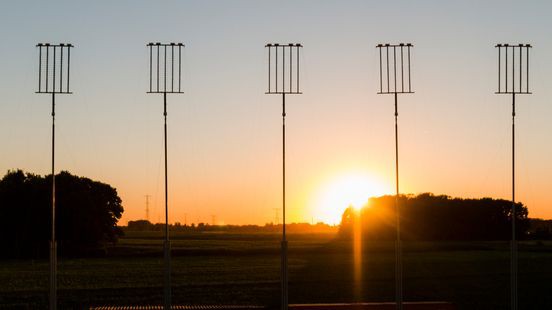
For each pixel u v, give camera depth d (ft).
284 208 183.42
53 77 184.14
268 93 187.11
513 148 189.06
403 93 187.83
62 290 303.27
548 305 261.65
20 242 622.13
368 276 378.73
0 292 296.30
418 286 325.42
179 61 184.03
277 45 187.42
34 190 627.46
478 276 380.37
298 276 378.32
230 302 260.01
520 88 189.78
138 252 641.81
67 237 626.23
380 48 188.75
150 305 250.16
